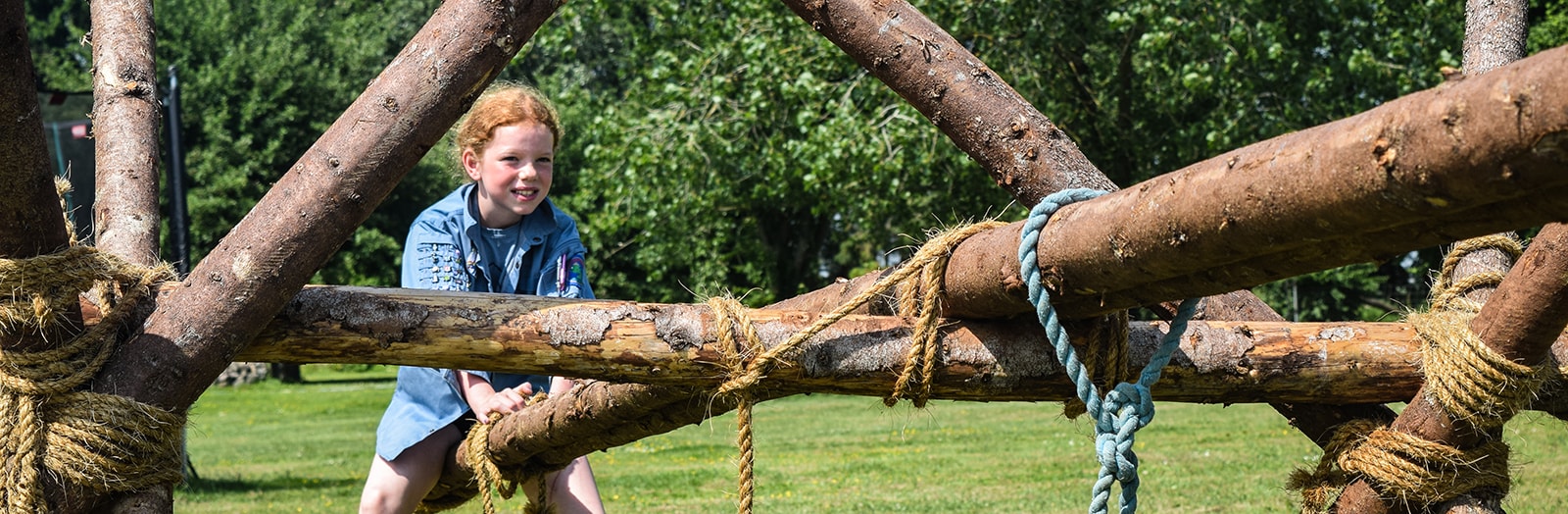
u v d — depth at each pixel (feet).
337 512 29.27
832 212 63.46
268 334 8.32
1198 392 9.25
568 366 8.67
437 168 102.99
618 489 32.04
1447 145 5.02
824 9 9.70
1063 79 56.13
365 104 8.23
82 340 7.91
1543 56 4.73
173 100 32.42
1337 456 9.56
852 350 8.75
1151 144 57.00
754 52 52.70
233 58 100.32
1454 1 53.31
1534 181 4.91
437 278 11.84
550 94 94.53
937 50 9.56
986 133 9.46
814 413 60.13
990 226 8.54
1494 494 9.07
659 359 8.69
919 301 8.91
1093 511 8.01
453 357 8.55
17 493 7.79
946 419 52.60
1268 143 5.99
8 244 7.62
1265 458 32.48
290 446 49.96
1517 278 8.07
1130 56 55.52
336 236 8.14
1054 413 53.01
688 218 61.41
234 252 8.03
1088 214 7.15
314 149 8.22
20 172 7.26
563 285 12.19
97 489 7.88
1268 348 9.25
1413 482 8.87
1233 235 6.18
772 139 54.70
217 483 35.70
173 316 7.97
